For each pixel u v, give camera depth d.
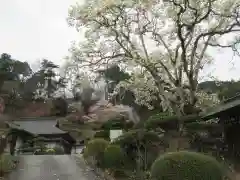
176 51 15.92
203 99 17.33
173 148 12.88
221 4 14.83
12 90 55.56
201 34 15.27
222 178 6.17
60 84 64.12
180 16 15.23
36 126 48.72
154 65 15.99
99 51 16.38
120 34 15.89
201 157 6.20
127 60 16.48
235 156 12.24
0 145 18.95
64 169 16.22
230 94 20.69
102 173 14.08
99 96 50.16
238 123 12.34
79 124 49.28
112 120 30.09
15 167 16.52
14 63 64.56
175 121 13.62
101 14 15.24
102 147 15.47
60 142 45.03
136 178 11.15
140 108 24.92
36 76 65.44
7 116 42.00
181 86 15.65
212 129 13.67
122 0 14.77
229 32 15.09
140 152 12.91
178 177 5.93
